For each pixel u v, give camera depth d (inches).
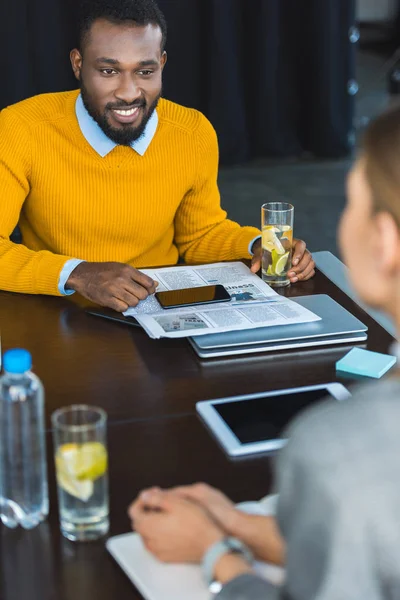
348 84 241.4
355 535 31.6
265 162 244.8
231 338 71.5
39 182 93.7
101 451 48.0
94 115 90.7
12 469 49.0
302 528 33.1
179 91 230.7
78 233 96.3
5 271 83.9
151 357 70.2
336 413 33.9
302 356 70.3
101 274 79.7
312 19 233.5
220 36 226.1
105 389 65.0
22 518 49.5
